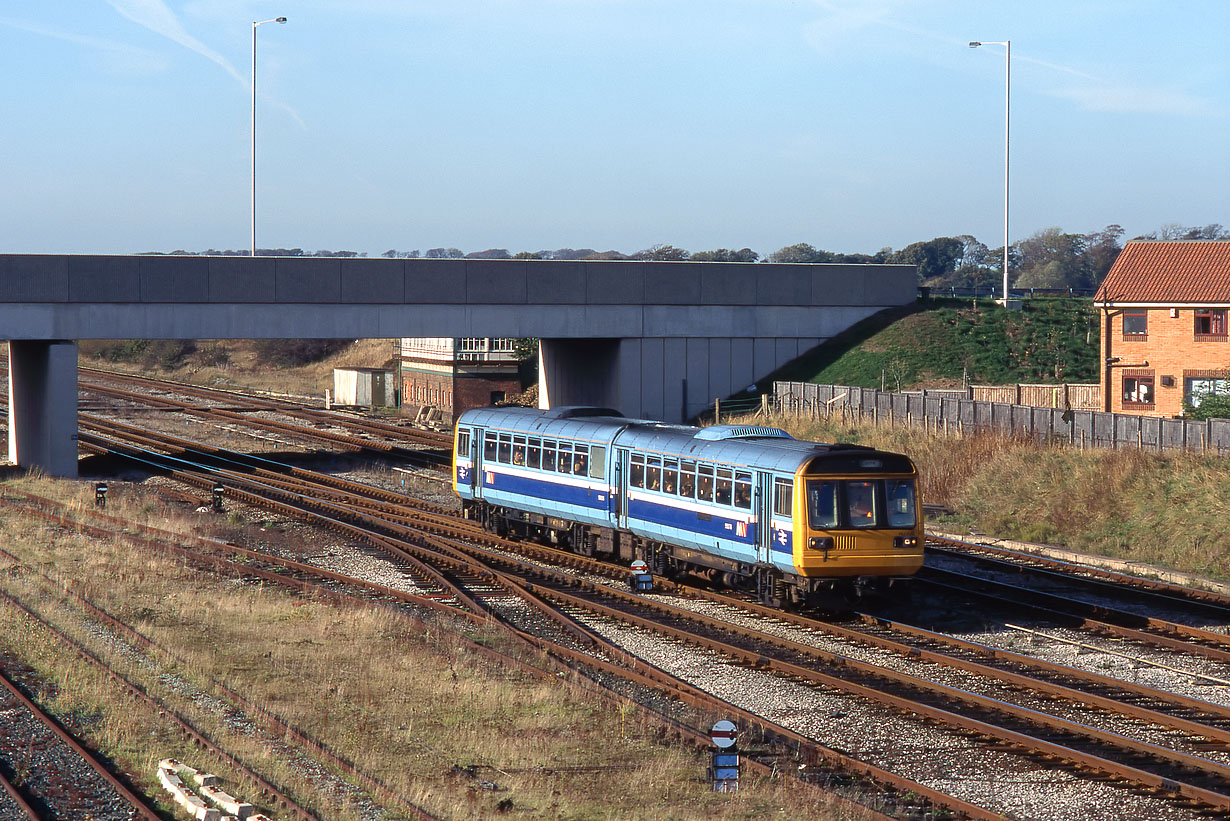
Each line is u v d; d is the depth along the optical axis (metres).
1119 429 61.69
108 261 77.44
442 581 45.03
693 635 36.47
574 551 52.44
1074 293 143.75
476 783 23.78
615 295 90.75
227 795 21.78
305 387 154.75
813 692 30.88
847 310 101.12
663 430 47.56
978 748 26.23
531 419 54.75
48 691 29.30
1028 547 52.88
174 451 88.81
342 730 26.84
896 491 39.44
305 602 41.09
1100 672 33.09
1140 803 23.06
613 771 24.62
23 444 83.88
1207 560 47.44
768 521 40.06
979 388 85.38
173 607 39.38
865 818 21.70
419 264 85.06
